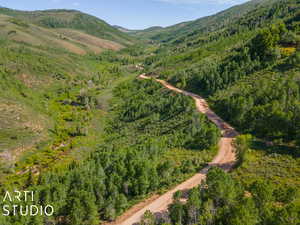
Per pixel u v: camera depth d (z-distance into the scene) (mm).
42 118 98500
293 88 53906
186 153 50062
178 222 28141
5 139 76062
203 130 54688
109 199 35031
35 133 85062
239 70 82250
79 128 92188
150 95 109375
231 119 61438
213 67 96750
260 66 79375
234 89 73938
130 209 35719
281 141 44031
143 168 39844
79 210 32781
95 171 42312
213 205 28859
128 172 40781
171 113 79938
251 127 53562
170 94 96500
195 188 31016
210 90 87062
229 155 46688
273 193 28875
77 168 45156
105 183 39500
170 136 59938
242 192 29672
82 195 34625
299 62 69312
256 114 54125
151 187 39594
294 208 22969
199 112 69500
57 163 66875
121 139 76812
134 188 38344
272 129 47781
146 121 84812
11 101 99438
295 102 47719
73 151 76500
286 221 21750
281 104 50469
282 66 73062
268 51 82938
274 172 36281
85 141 85062
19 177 58594
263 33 87000
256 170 37812
